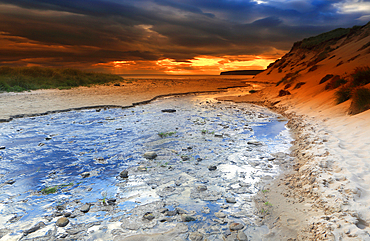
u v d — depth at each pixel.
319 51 45.19
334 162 4.85
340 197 3.53
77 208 3.80
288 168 5.41
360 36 29.66
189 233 3.15
